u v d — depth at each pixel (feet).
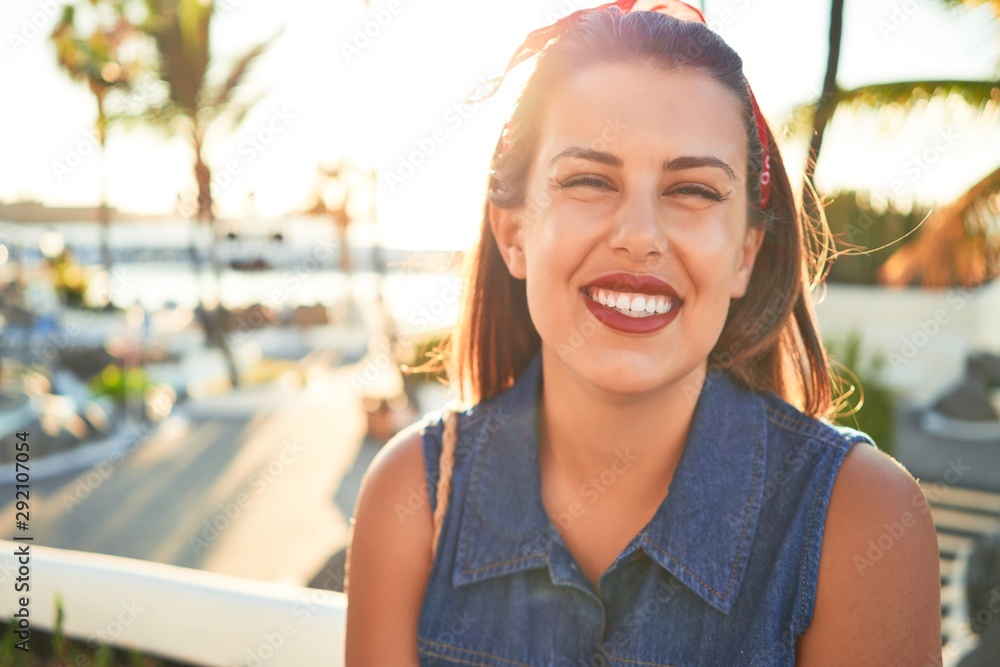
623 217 3.56
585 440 4.13
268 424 41.93
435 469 4.53
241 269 68.95
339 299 80.48
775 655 3.85
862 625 3.71
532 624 4.19
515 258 4.25
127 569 8.64
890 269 29.12
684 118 3.60
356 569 4.57
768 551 4.00
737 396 4.34
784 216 4.38
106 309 65.72
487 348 5.03
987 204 25.05
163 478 32.24
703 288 3.67
